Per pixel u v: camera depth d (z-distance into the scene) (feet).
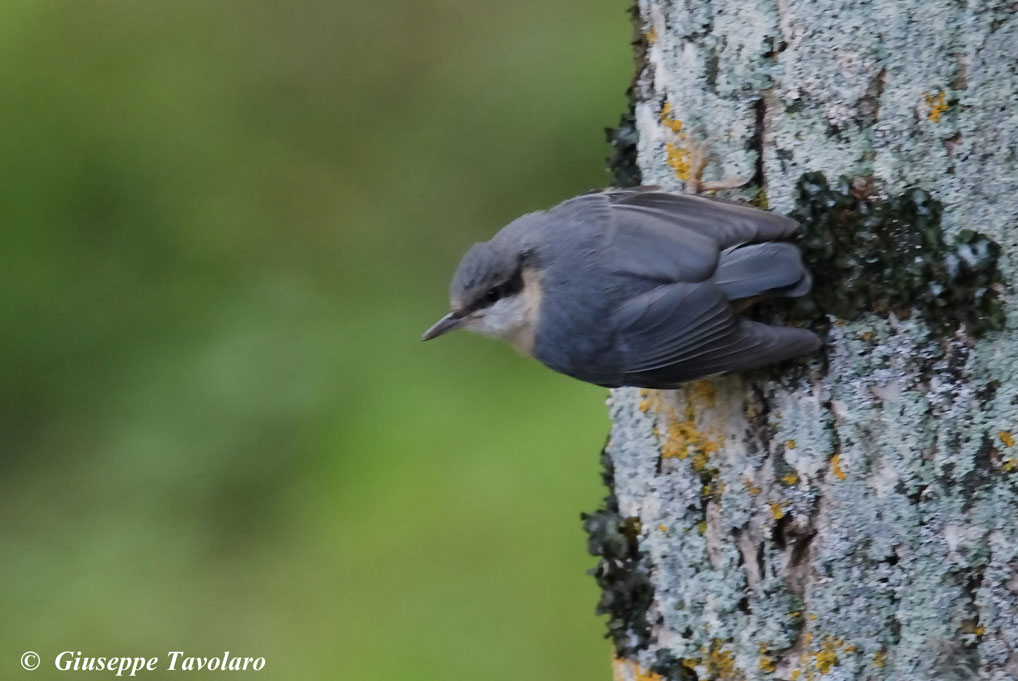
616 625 21.97
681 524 20.62
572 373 20.80
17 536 35.83
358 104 43.96
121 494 36.50
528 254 21.76
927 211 17.56
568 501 31.63
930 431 17.89
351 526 32.96
